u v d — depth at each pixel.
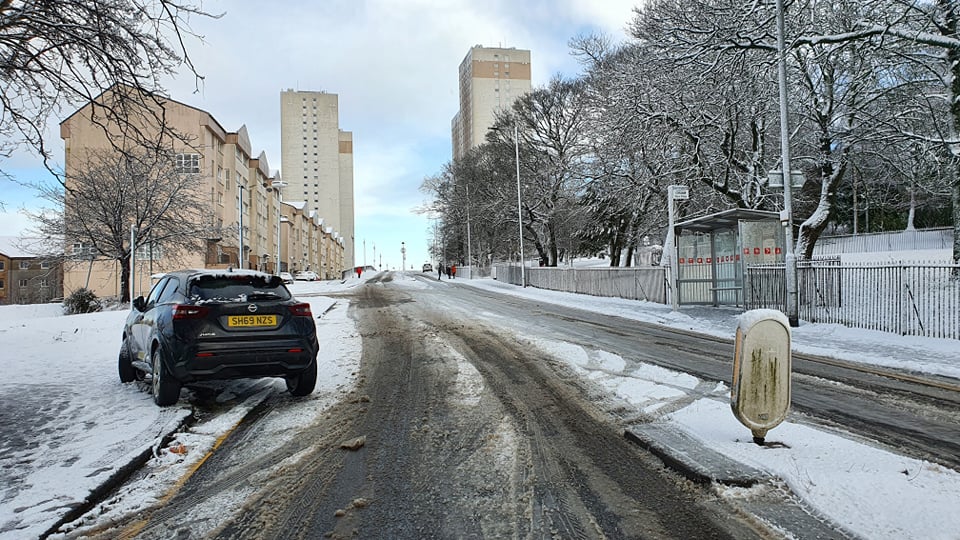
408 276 72.19
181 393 7.46
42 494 4.06
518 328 14.23
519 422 5.97
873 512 3.61
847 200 47.12
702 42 17.00
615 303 22.38
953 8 15.41
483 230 55.25
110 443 5.18
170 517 3.85
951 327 11.91
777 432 5.37
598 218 33.22
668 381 7.88
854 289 15.72
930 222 46.88
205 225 33.62
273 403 6.93
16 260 69.94
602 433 5.55
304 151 128.25
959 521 3.46
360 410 6.55
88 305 25.47
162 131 8.01
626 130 21.45
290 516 3.84
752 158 22.36
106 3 6.78
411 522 3.72
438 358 9.94
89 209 28.61
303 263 90.75
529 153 41.12
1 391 7.38
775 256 17.78
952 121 17.09
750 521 3.61
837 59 18.45
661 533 3.49
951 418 6.07
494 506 3.94
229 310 6.49
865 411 6.38
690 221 17.98
